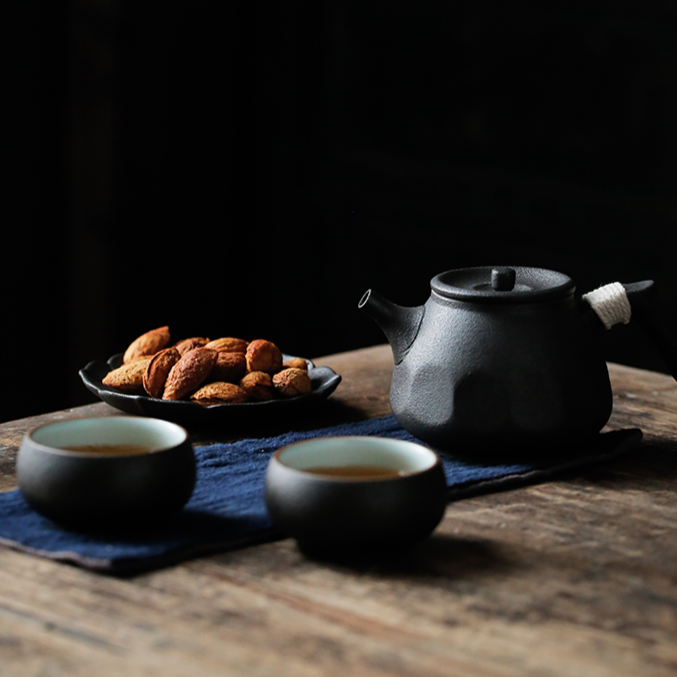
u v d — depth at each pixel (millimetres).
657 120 2682
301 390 1368
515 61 2814
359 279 3172
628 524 1212
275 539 1185
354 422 1369
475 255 2982
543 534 1197
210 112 3057
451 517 1217
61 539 1169
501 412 1271
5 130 2584
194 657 1084
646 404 1435
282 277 3260
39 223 2723
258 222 3236
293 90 3111
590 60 2725
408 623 1109
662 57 2645
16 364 2725
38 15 2611
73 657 1083
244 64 3121
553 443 1281
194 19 2953
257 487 1241
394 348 1317
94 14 2707
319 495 1141
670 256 2729
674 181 2691
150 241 2965
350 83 3057
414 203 3041
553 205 2848
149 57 2854
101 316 2869
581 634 1104
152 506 1166
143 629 1103
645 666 1082
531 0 2758
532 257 2906
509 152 2881
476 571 1155
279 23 3072
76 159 2752
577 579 1149
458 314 1284
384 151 3061
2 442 1337
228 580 1143
